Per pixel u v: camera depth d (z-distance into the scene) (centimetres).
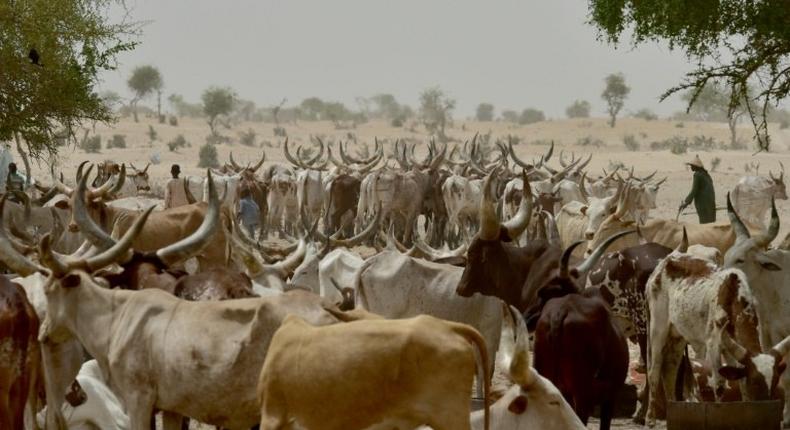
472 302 2612
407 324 1503
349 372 1504
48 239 1938
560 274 2233
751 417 1991
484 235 2450
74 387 2111
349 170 8456
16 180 5353
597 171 14850
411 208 7294
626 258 2689
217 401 1830
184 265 3262
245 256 2817
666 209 9312
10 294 1833
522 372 1652
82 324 1942
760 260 2664
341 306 2811
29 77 4781
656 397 2491
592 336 2022
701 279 2372
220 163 17525
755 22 3266
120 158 17150
